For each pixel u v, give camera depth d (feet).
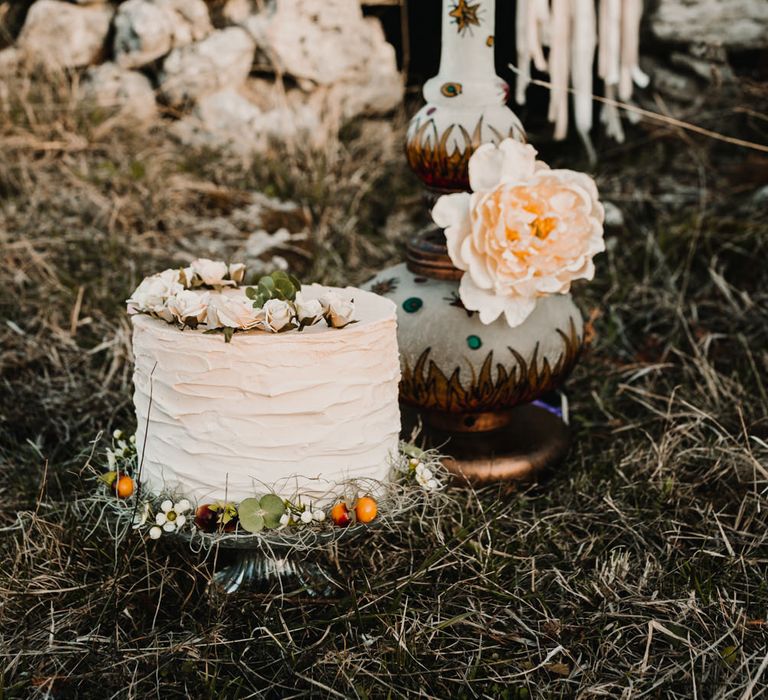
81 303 8.16
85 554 5.53
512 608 5.35
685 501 6.27
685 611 5.16
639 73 7.24
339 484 4.83
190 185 9.62
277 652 4.98
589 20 6.95
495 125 6.12
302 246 9.56
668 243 9.36
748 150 10.19
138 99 10.33
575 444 7.18
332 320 4.74
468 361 6.13
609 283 9.21
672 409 7.38
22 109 9.91
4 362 7.57
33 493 6.29
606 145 10.94
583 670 4.87
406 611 5.25
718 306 8.73
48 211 9.06
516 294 5.70
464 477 6.23
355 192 10.44
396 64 12.12
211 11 10.53
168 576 5.33
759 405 7.32
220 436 4.70
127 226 9.04
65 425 7.03
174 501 4.87
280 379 4.62
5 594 5.26
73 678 4.78
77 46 10.36
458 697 4.76
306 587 5.37
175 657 4.87
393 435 5.15
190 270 5.41
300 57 10.49
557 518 6.17
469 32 6.11
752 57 10.32
